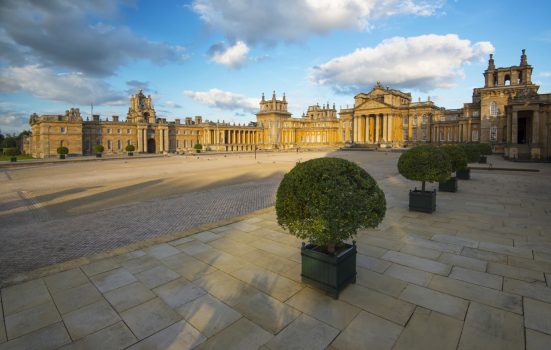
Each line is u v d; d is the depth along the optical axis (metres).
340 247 6.33
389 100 91.31
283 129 120.06
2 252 8.42
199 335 4.68
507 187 17.88
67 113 83.69
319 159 6.42
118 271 6.89
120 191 18.67
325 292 5.79
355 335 4.61
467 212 11.88
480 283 6.16
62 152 58.53
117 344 4.50
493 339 4.48
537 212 11.75
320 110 127.06
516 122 46.06
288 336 4.61
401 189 17.36
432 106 85.38
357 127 95.69
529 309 5.22
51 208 13.98
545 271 6.65
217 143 107.44
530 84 56.16
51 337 4.66
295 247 8.31
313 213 5.58
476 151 29.30
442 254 7.67
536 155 39.69
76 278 6.56
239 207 13.84
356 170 6.24
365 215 5.93
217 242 8.76
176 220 11.62
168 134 99.56
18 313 5.29
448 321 4.92
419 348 4.32
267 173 28.61
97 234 9.96
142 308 5.42
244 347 4.39
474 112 67.50
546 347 4.30
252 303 5.53
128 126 90.12
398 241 8.65
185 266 7.13
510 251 7.80
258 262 7.32
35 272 6.83
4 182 23.69
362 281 6.30
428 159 11.70
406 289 5.95
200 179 24.47
